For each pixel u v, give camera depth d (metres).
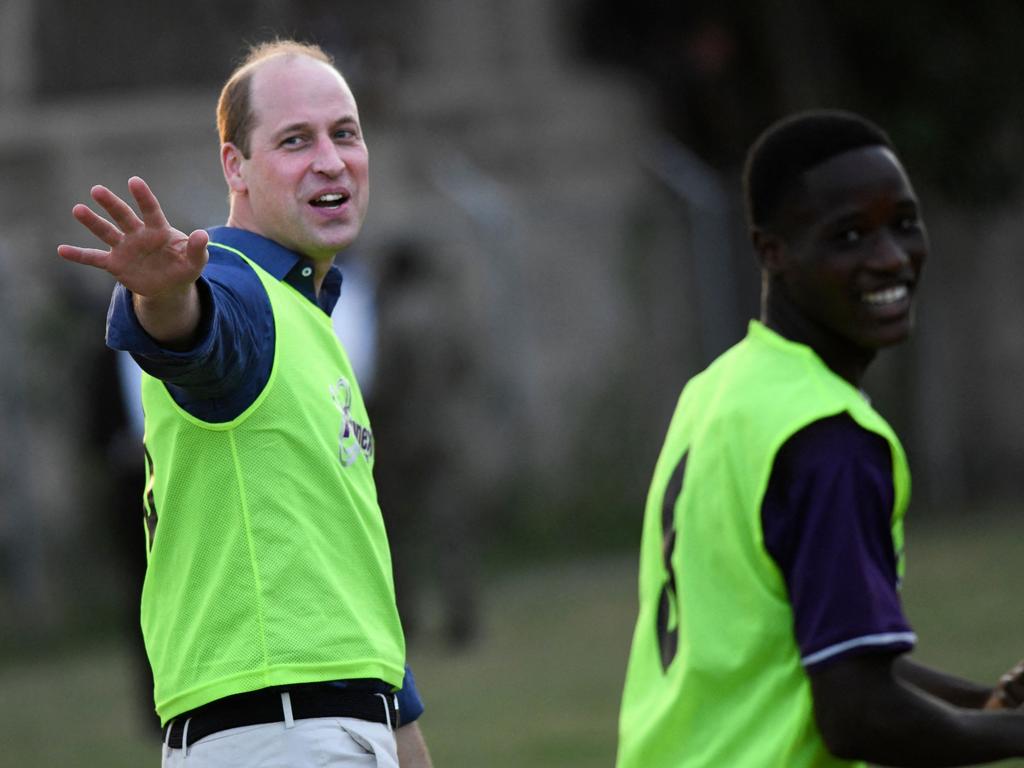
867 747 12.20
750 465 12.83
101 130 53.66
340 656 12.66
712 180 62.22
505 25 63.03
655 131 63.66
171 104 55.19
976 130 63.75
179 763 12.83
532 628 41.12
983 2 63.81
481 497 56.62
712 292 61.97
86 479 48.75
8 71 54.47
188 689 12.66
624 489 59.19
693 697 13.05
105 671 40.62
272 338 12.83
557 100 61.88
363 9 61.69
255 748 12.52
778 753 12.67
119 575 47.62
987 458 64.69
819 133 13.55
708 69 63.56
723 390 13.44
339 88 13.84
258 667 12.50
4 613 47.59
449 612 39.28
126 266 11.11
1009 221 65.12
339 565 12.91
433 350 40.09
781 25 63.47
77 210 11.02
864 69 64.44
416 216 57.66
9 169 52.31
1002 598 38.53
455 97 59.84
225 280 12.50
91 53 56.94
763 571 12.80
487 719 29.88
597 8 64.69
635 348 60.94
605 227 61.34
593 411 59.56
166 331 11.50
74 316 49.91
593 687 32.62
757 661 12.80
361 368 41.81
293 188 13.51
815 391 12.93
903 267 13.37
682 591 13.24
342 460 13.12
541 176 61.03
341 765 12.59
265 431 12.70
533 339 59.00
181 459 12.71
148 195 11.01
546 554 56.66
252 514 12.64
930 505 63.28
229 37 58.81
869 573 12.32
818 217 13.37
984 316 64.69
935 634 34.12
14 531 48.34
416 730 14.46
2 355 48.81
